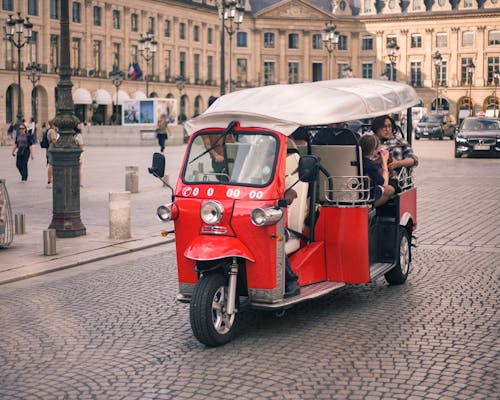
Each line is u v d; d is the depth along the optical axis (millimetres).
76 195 12875
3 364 6352
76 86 74938
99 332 7293
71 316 7910
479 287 8906
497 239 12234
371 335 7004
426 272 9859
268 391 5570
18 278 9773
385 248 8992
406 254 9352
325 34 47219
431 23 98750
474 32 96688
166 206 7113
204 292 6621
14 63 67875
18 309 8242
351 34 103250
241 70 100312
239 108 7379
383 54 101875
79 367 6242
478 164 28984
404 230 9305
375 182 8477
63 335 7199
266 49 100938
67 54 12734
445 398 5367
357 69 103750
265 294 6918
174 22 88938
